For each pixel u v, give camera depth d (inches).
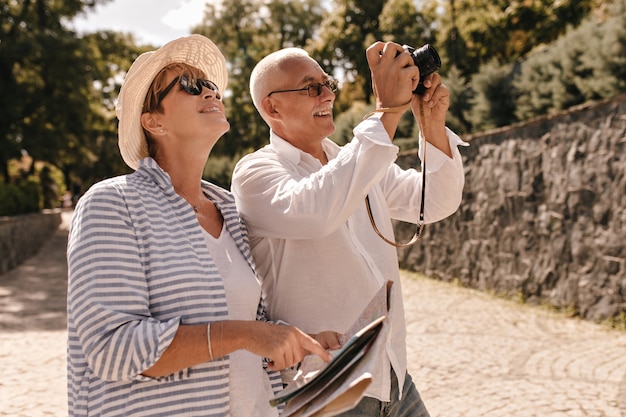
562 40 363.9
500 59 848.3
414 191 85.0
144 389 55.9
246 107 1296.8
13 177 1363.2
